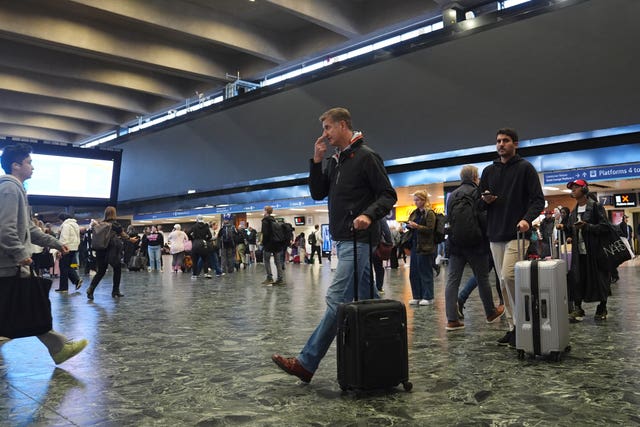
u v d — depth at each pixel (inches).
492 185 167.0
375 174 123.5
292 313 258.5
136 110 1081.4
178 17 713.6
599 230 213.6
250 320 237.3
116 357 162.4
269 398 115.6
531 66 521.0
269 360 155.2
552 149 652.1
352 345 112.6
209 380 132.8
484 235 196.4
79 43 747.4
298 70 885.2
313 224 1129.4
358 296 125.5
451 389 118.9
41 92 951.6
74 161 712.4
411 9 698.2
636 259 807.7
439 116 616.4
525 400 109.6
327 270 698.2
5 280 137.8
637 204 840.9
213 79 920.3
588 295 213.8
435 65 573.6
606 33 464.8
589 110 524.1
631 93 494.0
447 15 665.6
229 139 858.8
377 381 112.3
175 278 576.1
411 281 279.1
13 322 138.1
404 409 105.4
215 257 601.0
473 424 95.8
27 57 843.4
